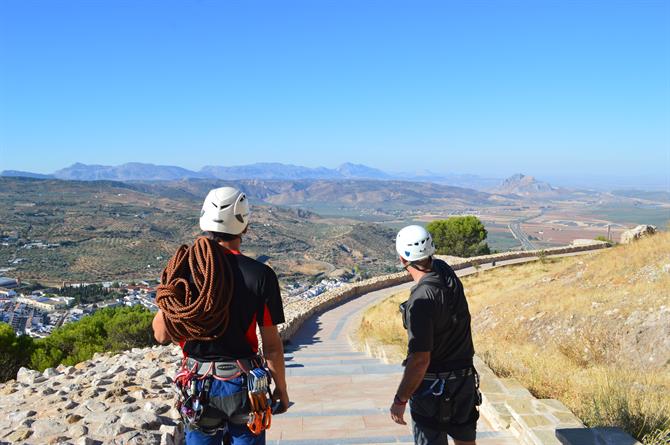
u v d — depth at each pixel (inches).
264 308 99.2
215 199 102.0
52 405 205.5
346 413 235.1
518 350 494.6
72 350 637.9
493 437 189.0
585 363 445.7
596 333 472.1
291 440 200.5
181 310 93.0
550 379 306.3
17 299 5502.0
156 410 191.2
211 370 97.5
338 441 197.8
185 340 98.8
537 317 572.4
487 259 1496.1
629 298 508.1
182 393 99.0
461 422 123.4
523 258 1526.8
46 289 6505.9
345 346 589.0
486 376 235.5
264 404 97.0
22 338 590.6
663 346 416.2
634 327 451.5
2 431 176.4
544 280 780.6
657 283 523.5
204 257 95.7
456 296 122.1
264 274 99.7
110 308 805.9
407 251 122.9
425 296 118.7
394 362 371.2
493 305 735.7
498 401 208.4
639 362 421.4
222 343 97.0
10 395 236.1
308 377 314.5
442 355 122.1
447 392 121.0
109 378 254.2
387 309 865.5
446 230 2003.0
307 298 1038.4
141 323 699.4
